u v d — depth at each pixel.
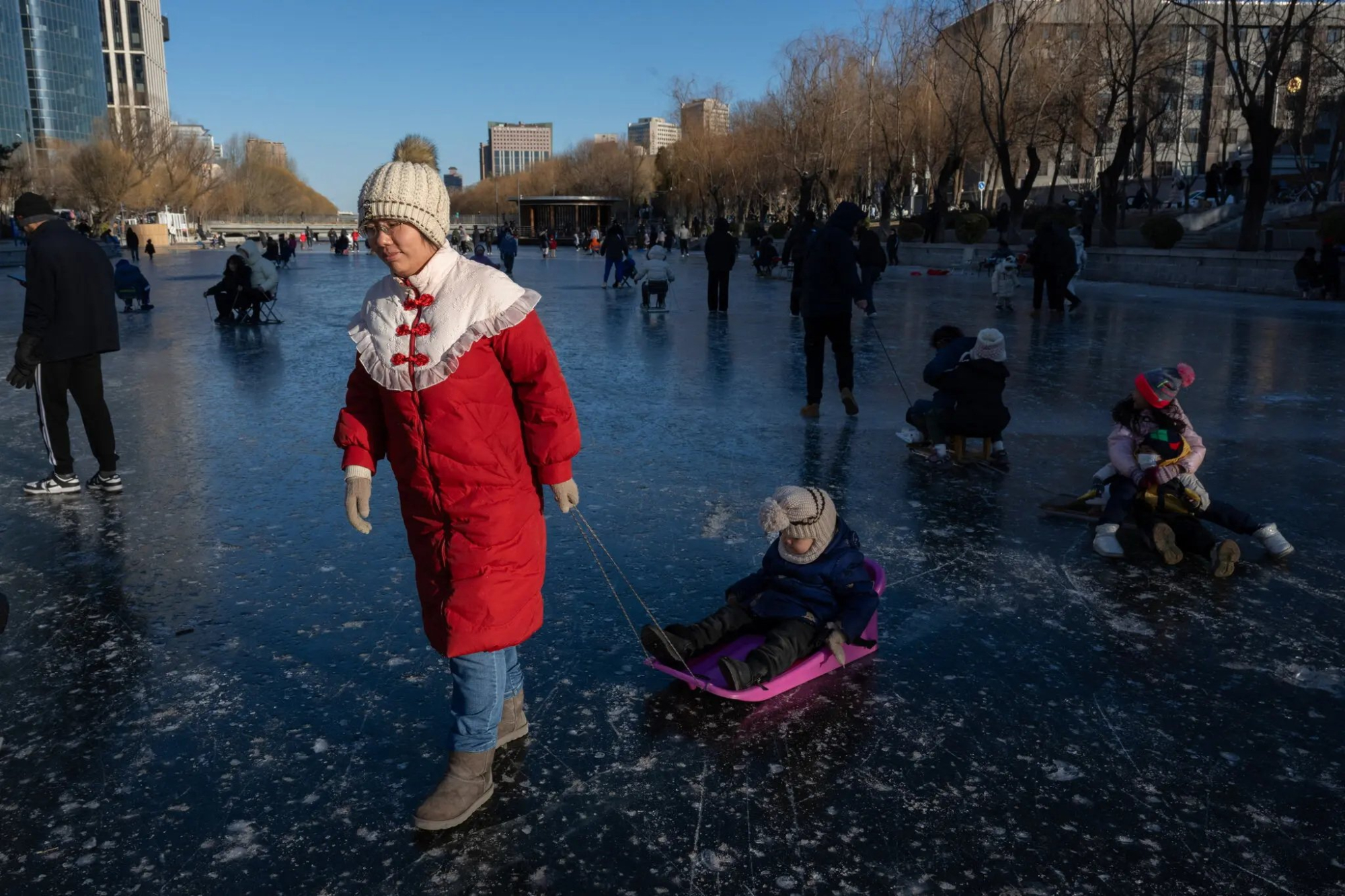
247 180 124.88
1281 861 2.42
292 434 7.19
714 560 4.50
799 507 3.30
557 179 110.69
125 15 151.00
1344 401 8.52
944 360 6.46
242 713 3.12
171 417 7.85
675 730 3.03
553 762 2.85
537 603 2.52
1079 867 2.40
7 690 3.29
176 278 30.38
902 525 5.07
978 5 37.56
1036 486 5.83
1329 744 2.97
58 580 4.26
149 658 3.51
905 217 47.91
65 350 5.34
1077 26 39.09
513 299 2.36
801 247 16.09
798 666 3.26
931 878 2.36
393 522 5.07
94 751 2.91
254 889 2.32
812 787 2.73
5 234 47.19
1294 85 37.09
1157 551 4.36
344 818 2.59
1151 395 4.48
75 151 79.94
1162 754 2.90
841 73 44.47
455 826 2.54
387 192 2.31
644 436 7.15
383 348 2.39
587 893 2.30
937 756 2.89
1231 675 3.41
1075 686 3.32
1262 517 5.20
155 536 4.84
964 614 3.92
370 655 3.53
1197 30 27.92
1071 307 17.84
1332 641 3.69
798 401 8.55
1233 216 37.66
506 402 2.41
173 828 2.55
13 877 2.36
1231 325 14.71
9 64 108.19
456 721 2.57
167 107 146.50
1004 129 31.16
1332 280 19.23
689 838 2.50
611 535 4.84
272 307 16.08
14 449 6.78
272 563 4.46
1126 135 27.16
